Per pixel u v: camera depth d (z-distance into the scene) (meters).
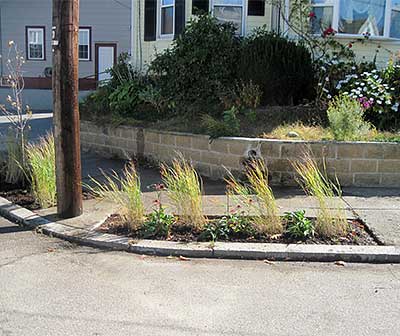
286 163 7.16
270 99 9.28
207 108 9.25
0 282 4.00
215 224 5.07
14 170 7.07
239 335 3.20
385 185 7.09
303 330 3.26
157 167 8.59
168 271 4.26
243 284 4.00
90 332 3.22
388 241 4.80
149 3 12.41
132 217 5.16
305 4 10.64
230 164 7.52
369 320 3.40
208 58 9.86
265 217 5.00
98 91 11.32
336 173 7.10
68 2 5.33
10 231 5.32
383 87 8.41
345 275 4.20
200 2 11.50
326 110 8.45
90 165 8.91
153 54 12.47
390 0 10.59
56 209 5.89
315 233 4.95
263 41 9.43
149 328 3.28
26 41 23.92
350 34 10.57
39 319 3.39
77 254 4.65
